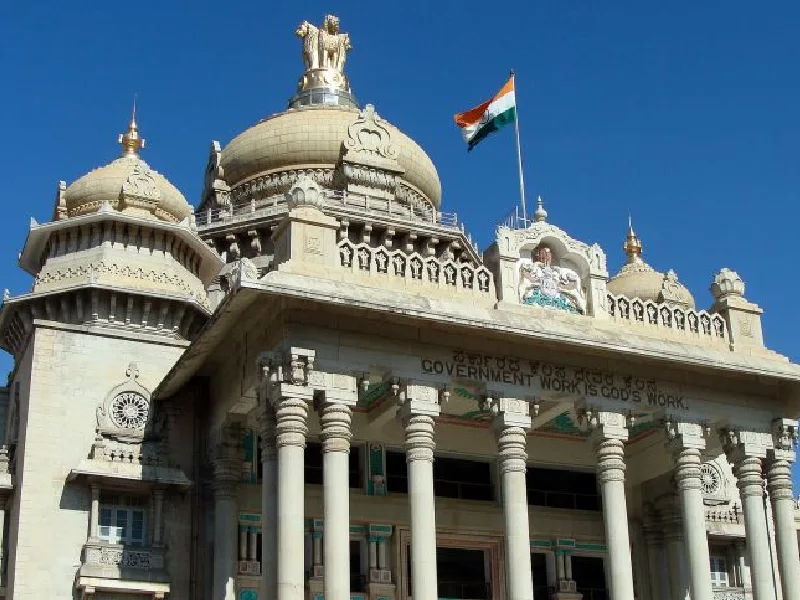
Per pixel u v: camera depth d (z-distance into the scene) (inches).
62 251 1731.1
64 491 1480.1
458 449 1713.8
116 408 1557.6
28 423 1496.1
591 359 1505.9
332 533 1273.4
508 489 1389.0
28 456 1478.8
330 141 2365.9
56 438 1507.1
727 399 1584.6
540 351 1476.4
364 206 2215.8
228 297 1325.0
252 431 1590.8
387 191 2265.0
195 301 1696.6
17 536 1435.8
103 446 1502.2
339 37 2731.3
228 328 1430.9
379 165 2265.0
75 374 1553.9
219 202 2368.4
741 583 1876.2
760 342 1630.2
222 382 1531.7
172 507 1512.1
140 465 1498.5
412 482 1341.0
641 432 1758.1
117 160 1956.2
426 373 1392.7
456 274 1456.7
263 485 1325.0
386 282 1400.1
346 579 1259.8
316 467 1616.6
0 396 1734.7
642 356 1485.0
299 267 1350.9
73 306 1669.5
